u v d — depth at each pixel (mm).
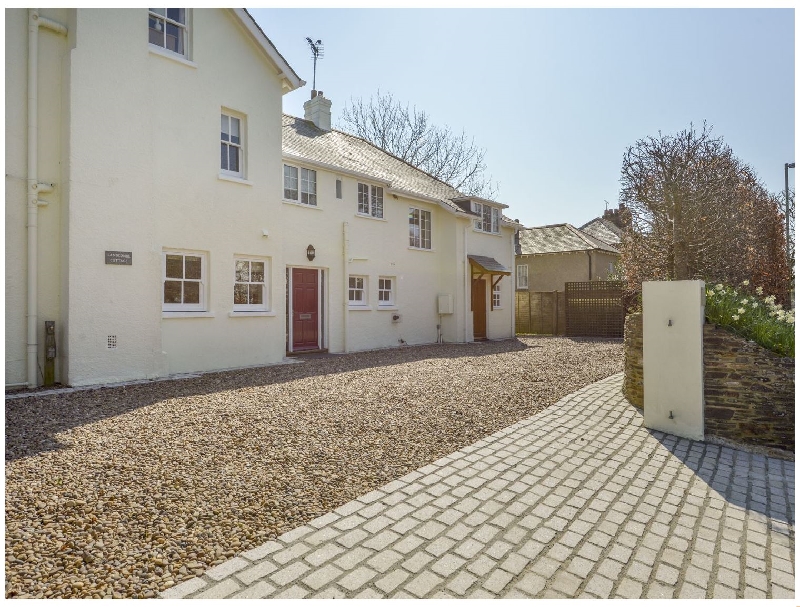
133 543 2959
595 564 2922
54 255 7793
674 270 12805
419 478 4164
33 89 7488
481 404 6695
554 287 25031
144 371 8375
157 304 8602
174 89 8969
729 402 5523
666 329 5770
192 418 5555
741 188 15227
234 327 9906
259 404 6289
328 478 4066
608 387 8125
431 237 16594
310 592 2559
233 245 9914
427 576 2740
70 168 7613
